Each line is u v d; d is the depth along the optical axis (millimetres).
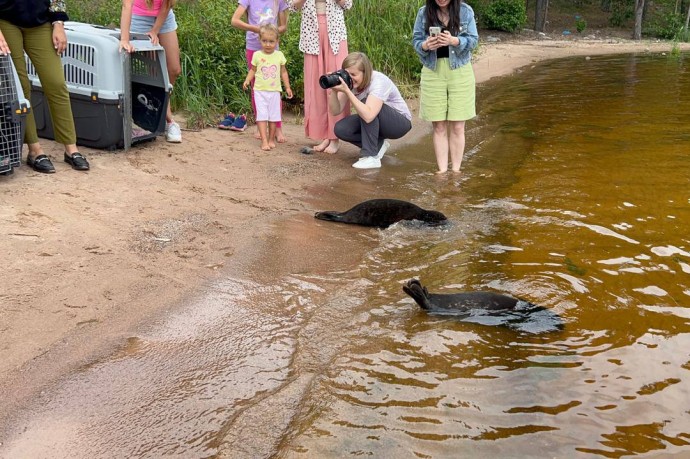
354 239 5312
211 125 8734
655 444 2887
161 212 5512
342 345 3678
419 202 6273
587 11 34156
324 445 2846
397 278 4578
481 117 10430
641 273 4613
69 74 6742
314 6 7539
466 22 7000
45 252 4539
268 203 6062
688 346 3678
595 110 10742
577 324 3928
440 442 2875
